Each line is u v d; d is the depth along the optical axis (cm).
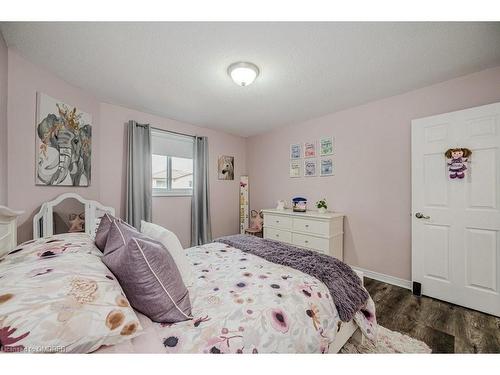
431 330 158
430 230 206
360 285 138
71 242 104
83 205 218
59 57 167
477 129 181
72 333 54
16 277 64
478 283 182
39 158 179
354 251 274
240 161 423
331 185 297
